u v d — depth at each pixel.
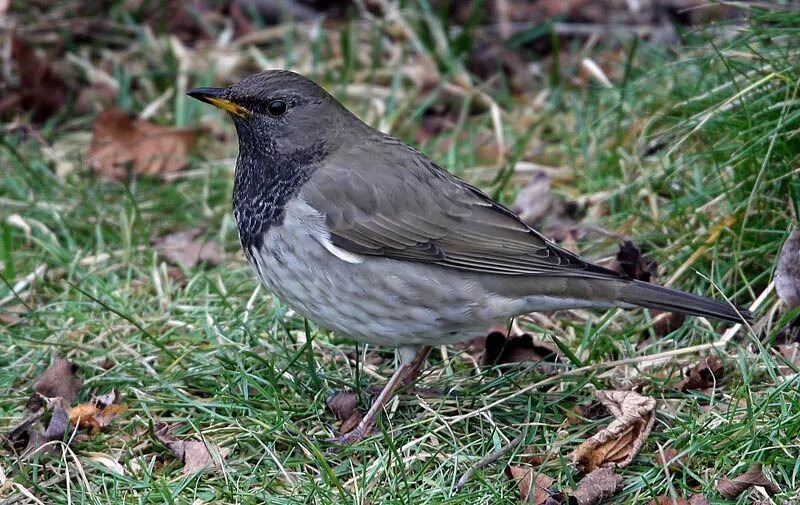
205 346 9.92
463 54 14.76
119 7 15.37
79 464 8.31
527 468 8.25
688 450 8.15
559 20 15.16
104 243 11.66
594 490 7.86
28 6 15.11
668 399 9.02
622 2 15.41
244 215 9.09
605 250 11.13
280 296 9.08
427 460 8.40
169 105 14.09
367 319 8.84
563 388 9.30
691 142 11.35
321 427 8.95
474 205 9.01
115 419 8.98
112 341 10.08
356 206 8.81
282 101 8.98
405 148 9.35
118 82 14.20
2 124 13.69
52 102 13.88
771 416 8.53
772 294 9.83
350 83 14.26
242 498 7.99
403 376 9.06
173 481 8.24
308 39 15.18
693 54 12.62
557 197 12.18
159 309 10.60
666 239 10.77
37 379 9.47
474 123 13.76
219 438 8.70
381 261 8.79
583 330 10.09
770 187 10.24
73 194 12.44
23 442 8.76
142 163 12.98
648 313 10.08
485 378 9.55
